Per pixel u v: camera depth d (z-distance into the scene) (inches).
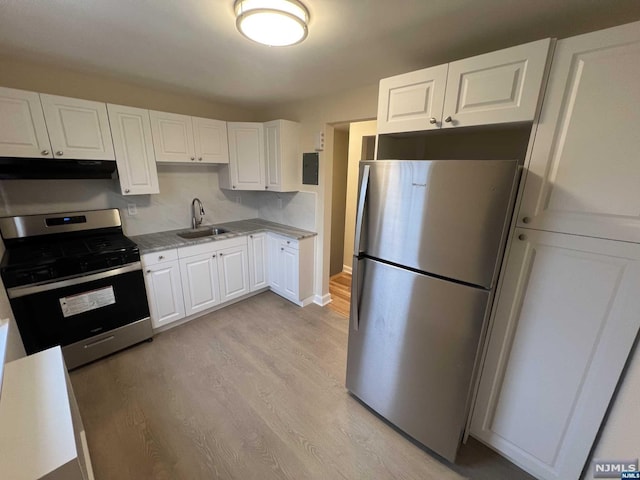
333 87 96.8
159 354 91.4
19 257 75.2
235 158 121.1
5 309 63.3
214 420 67.8
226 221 139.2
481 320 50.1
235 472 56.3
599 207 41.3
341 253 169.6
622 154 38.6
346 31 57.2
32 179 80.9
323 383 80.7
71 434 34.6
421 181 52.4
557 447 51.3
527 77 44.3
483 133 66.8
